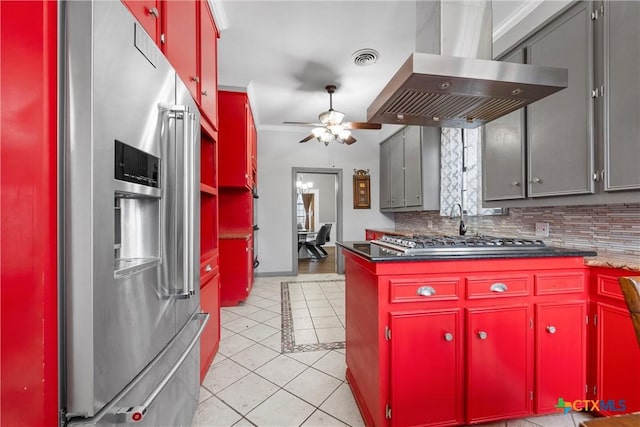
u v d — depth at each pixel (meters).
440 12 1.59
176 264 1.18
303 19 2.20
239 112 3.34
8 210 0.65
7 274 0.64
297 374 1.96
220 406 1.64
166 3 1.30
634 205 1.67
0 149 0.64
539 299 1.46
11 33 0.65
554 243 2.15
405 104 1.59
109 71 0.79
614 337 1.40
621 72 1.40
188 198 1.18
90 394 0.72
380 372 1.33
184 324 1.33
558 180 1.71
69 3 0.71
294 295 3.82
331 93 3.37
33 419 0.66
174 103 1.22
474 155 2.95
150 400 0.86
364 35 2.40
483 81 1.34
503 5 2.00
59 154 0.70
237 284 3.43
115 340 0.81
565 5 1.67
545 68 1.37
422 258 1.35
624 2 1.39
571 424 1.48
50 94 0.68
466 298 1.40
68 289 0.71
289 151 5.03
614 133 1.43
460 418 1.40
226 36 2.41
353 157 5.27
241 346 2.37
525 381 1.45
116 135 0.82
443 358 1.38
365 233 5.28
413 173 3.95
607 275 1.42
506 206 2.11
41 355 0.67
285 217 5.01
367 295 1.50
